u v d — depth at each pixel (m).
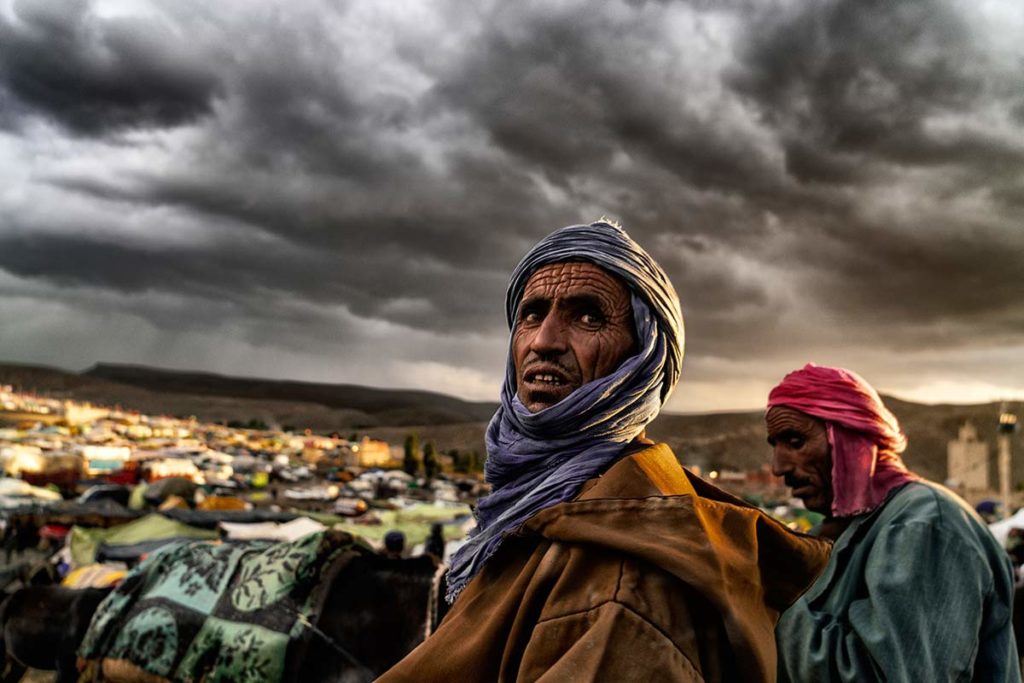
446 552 14.30
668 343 1.22
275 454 125.81
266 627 3.89
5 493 27.59
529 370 1.19
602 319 1.18
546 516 0.98
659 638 0.81
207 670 3.90
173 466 55.25
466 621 1.01
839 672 1.75
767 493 40.31
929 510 1.90
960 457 49.69
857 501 2.12
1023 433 95.19
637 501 0.95
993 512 25.47
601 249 1.20
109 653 4.19
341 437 194.88
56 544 23.62
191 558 4.38
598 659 0.79
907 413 112.12
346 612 3.97
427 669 0.97
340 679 3.85
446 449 187.38
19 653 4.95
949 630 1.71
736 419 122.62
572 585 0.89
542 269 1.25
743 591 0.91
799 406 2.27
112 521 24.36
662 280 1.23
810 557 1.09
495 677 0.93
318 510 45.06
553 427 1.13
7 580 7.73
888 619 1.72
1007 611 1.88
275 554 4.16
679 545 0.89
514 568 1.04
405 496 70.25
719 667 0.84
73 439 94.56
